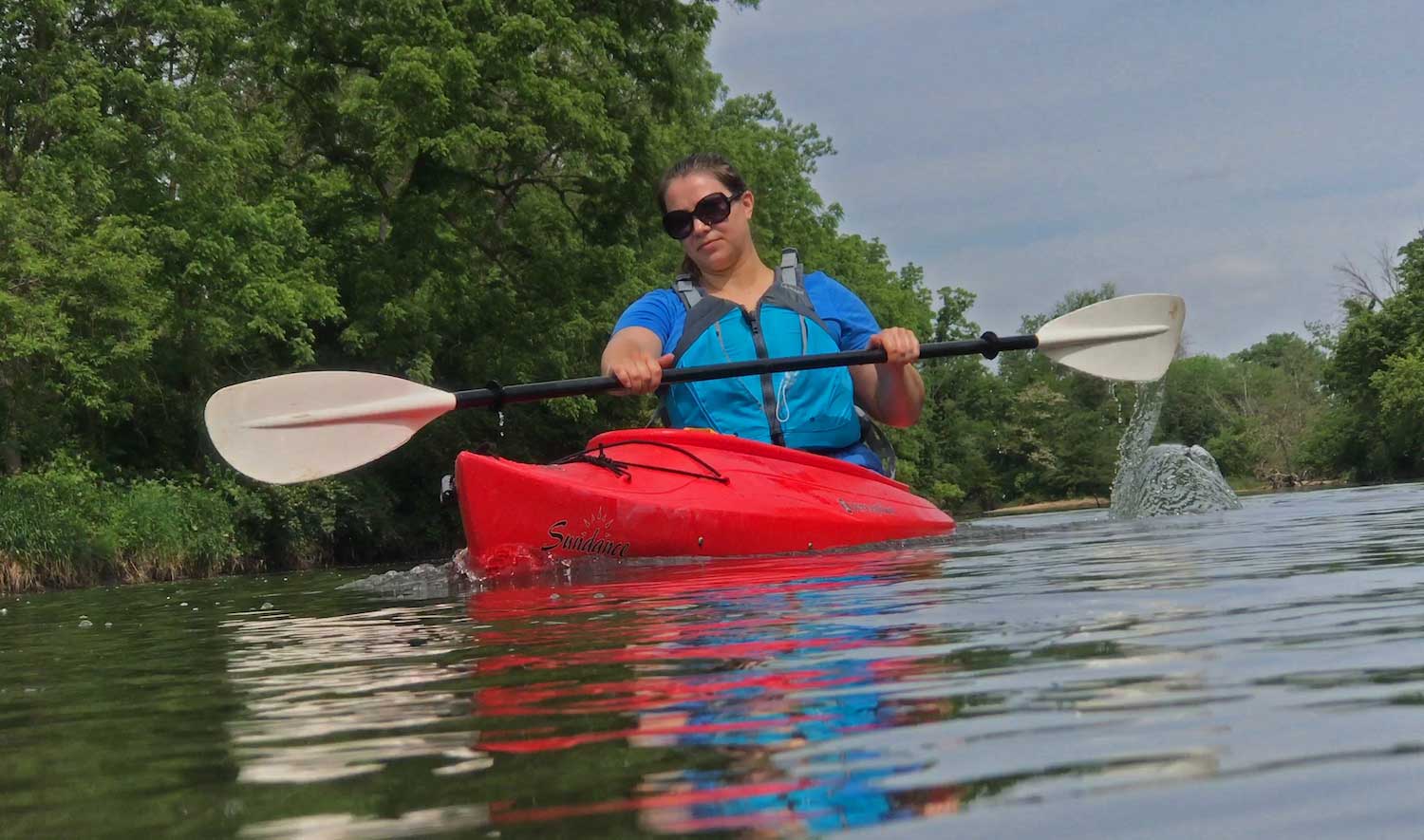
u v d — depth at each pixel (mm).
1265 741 1135
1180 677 1471
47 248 13758
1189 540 4000
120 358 14164
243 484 16062
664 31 19109
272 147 17672
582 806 1054
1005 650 1766
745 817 993
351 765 1298
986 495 57719
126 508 14117
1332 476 45000
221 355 16969
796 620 2346
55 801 1233
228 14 16672
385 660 2244
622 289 19375
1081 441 57688
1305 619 1894
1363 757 1060
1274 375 66750
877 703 1430
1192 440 63656
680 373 4855
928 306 51219
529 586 4055
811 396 5633
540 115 17094
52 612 5344
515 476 4594
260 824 1073
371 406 4484
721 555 4715
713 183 5746
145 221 14961
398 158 16594
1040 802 991
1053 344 5332
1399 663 1471
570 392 4754
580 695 1637
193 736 1568
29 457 14789
